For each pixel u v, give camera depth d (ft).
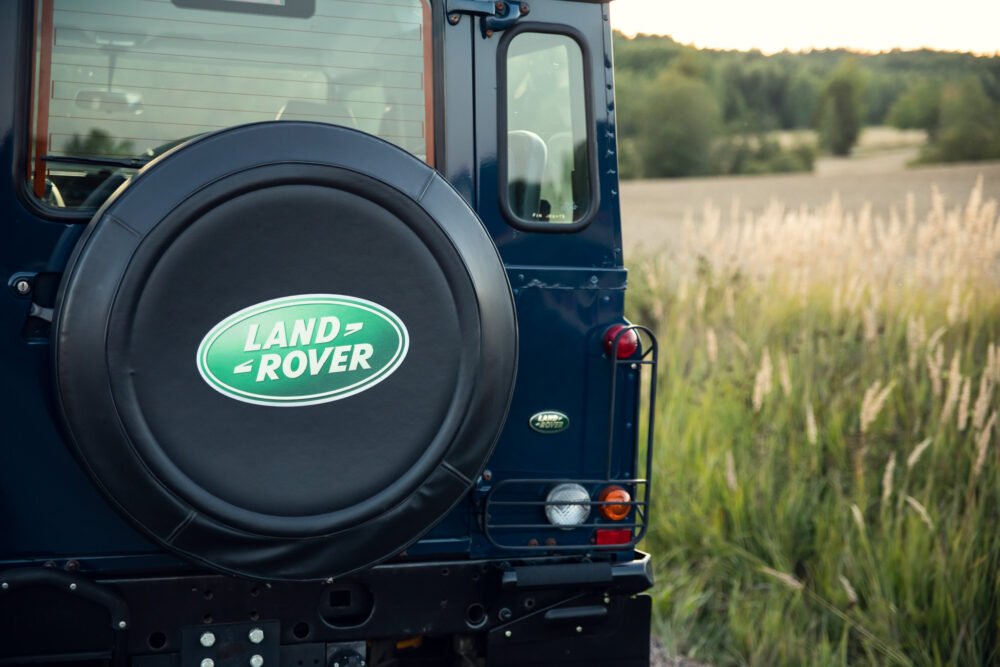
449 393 9.88
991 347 17.08
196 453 9.09
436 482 9.88
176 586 10.07
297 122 9.45
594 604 11.55
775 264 23.61
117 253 8.84
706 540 18.19
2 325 9.62
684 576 17.97
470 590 11.08
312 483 9.44
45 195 9.86
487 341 9.98
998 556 16.12
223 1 10.49
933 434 18.26
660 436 20.42
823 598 16.97
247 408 9.27
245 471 9.23
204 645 10.14
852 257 23.11
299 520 9.38
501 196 11.44
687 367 22.75
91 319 8.76
